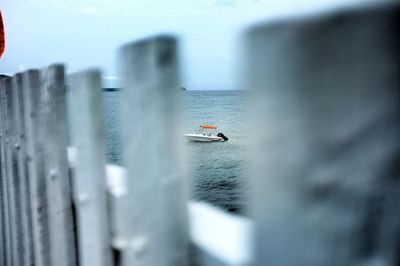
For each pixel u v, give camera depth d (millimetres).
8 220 2191
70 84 1249
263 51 519
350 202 474
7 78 1941
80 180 1263
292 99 503
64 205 1456
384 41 411
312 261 521
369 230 467
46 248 1649
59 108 1431
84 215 1269
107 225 1163
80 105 1184
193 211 962
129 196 986
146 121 874
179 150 841
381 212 454
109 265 1179
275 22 499
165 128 833
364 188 460
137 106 894
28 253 1849
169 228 866
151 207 904
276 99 520
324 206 499
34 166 1638
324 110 475
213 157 34000
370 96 435
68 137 1445
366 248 473
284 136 521
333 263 500
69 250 1472
